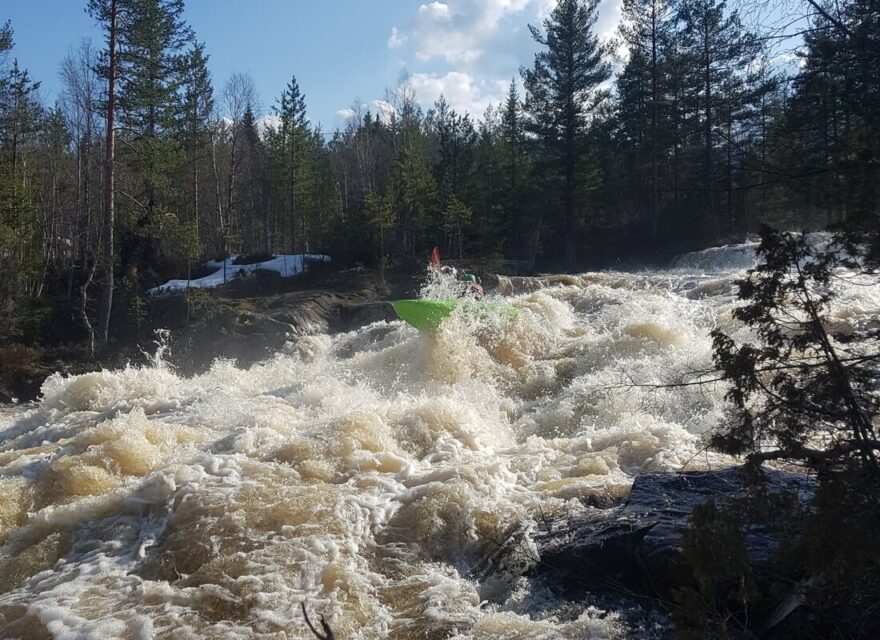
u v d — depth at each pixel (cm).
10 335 2630
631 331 1183
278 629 457
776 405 383
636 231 3616
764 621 391
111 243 2555
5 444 955
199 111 4191
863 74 411
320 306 2736
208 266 3700
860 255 394
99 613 486
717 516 389
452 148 4156
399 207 3822
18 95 3384
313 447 707
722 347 414
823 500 336
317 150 4972
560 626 434
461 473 653
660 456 684
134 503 625
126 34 2539
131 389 1143
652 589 455
